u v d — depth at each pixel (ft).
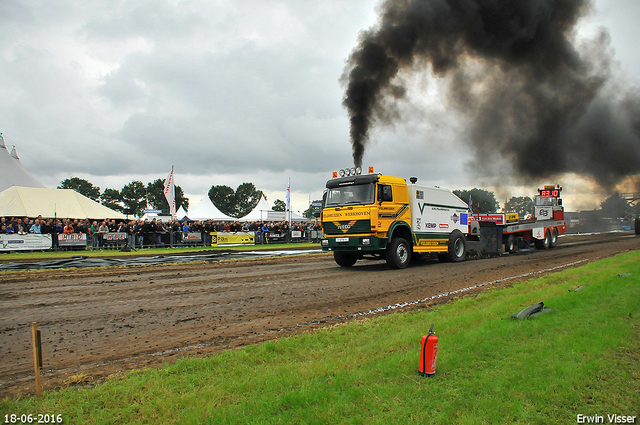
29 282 35.76
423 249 49.37
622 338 17.01
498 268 45.83
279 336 19.61
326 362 14.75
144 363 15.94
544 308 22.45
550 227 76.23
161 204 400.67
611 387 12.82
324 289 32.63
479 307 24.95
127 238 74.59
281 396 11.92
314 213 50.72
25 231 68.90
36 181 107.86
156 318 23.16
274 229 97.71
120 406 11.77
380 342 17.25
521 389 12.50
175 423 10.75
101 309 25.35
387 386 12.67
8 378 14.49
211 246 83.71
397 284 35.12
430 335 13.61
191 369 14.66
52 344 18.42
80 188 404.16
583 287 28.89
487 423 10.66
